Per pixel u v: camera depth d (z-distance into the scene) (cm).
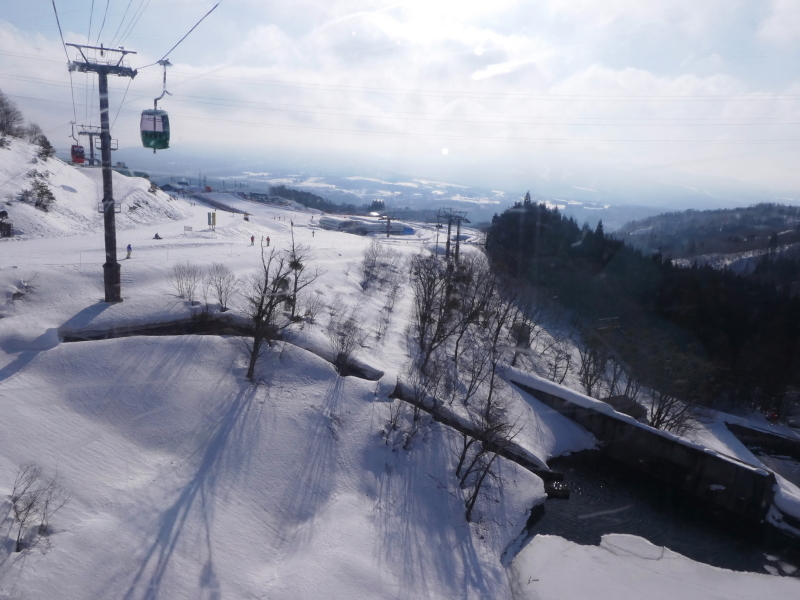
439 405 3288
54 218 5366
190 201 9044
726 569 2461
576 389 4075
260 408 2788
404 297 4922
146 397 2622
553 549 2520
